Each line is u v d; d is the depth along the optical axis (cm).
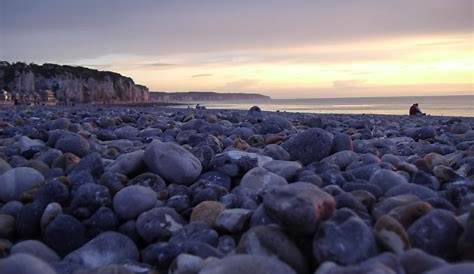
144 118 1523
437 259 269
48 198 474
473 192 463
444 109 4669
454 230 324
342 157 623
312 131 668
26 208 462
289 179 548
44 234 436
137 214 450
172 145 573
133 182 525
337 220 325
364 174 533
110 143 859
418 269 266
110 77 10938
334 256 304
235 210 411
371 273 247
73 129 1084
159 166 550
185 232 402
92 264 371
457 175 534
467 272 222
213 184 518
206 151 615
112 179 505
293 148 664
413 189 443
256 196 477
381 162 594
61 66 9794
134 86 11994
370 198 423
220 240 389
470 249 302
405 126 1488
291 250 322
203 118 1481
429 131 1067
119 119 1410
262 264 278
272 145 690
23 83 8544
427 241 323
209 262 305
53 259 391
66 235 427
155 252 367
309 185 355
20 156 744
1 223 456
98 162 572
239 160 579
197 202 477
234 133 974
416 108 2555
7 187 529
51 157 670
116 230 446
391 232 321
